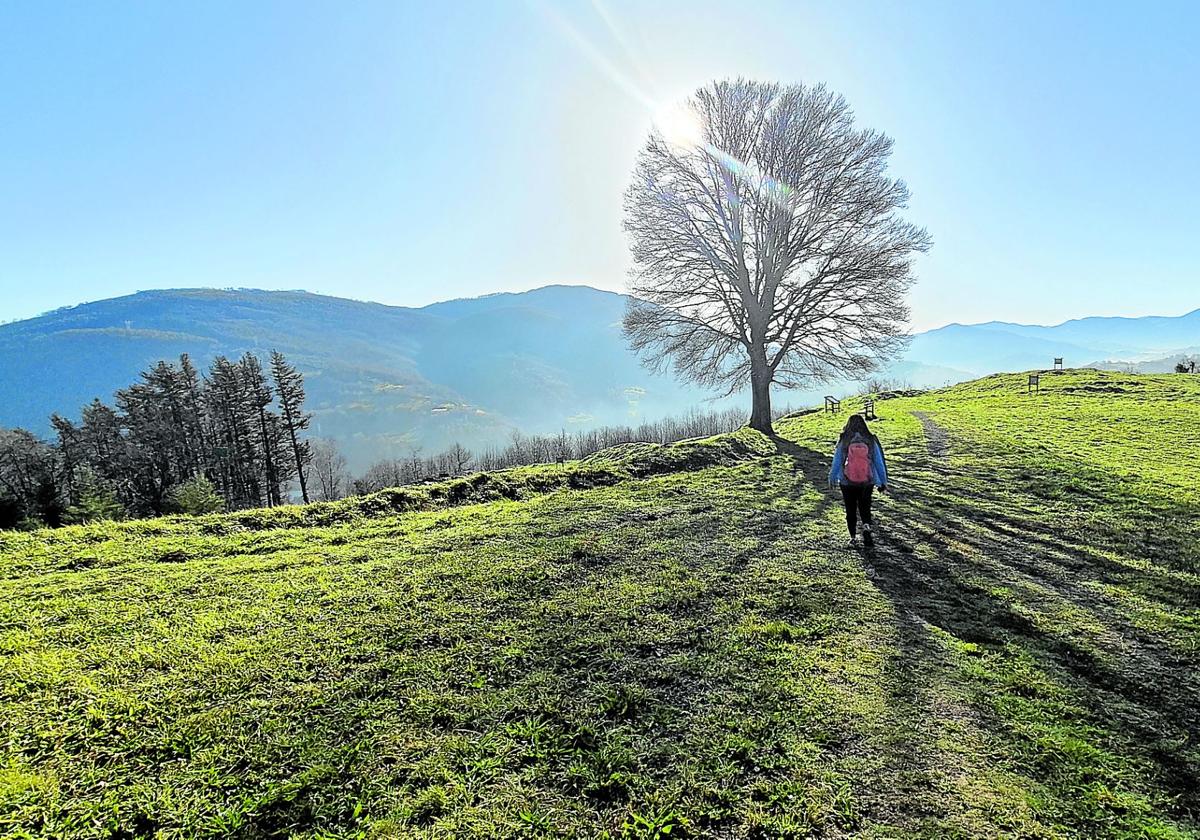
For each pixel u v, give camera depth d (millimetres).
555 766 4359
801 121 25391
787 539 10258
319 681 5645
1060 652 5922
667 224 27344
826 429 29312
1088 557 8898
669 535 10641
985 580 8016
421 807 3939
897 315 26141
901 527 10945
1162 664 5645
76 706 5230
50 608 7660
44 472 50938
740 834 3689
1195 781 4062
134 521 12188
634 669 5754
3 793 4074
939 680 5398
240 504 59250
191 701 5293
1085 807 3814
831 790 4012
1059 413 30000
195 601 7871
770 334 27891
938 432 25344
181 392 57938
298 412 61531
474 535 11039
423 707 5133
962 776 4117
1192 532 9781
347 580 8656
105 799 4074
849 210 25188
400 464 119688
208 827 3824
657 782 4152
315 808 3957
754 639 6312
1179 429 23031
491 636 6547
